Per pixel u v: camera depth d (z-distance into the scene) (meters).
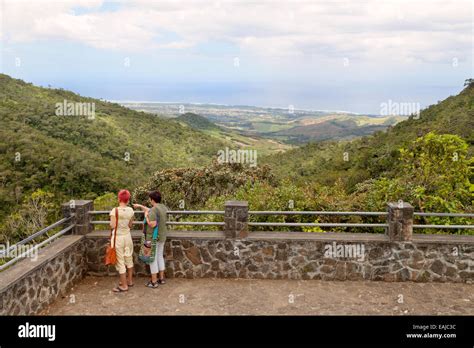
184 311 4.85
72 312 4.81
